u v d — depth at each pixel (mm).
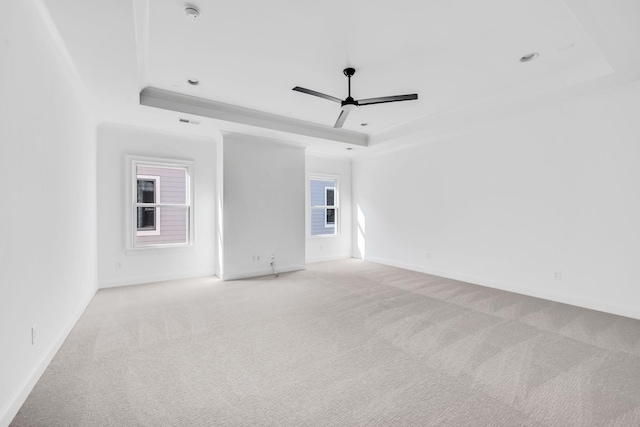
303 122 5105
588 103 3566
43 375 2100
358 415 1713
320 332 2891
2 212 1550
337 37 2682
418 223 5785
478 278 4766
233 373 2158
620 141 3324
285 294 4203
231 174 5078
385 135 5625
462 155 4996
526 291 4168
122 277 4621
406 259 6035
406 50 2902
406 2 2242
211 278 5160
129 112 3969
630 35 2338
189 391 1938
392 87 3734
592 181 3537
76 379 2061
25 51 1808
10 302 1644
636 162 3221
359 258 7281
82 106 3350
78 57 2592
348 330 2941
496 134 4504
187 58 3012
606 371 2174
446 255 5270
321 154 6824
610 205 3404
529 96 3637
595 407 1770
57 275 2465
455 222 5113
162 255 4953
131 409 1752
